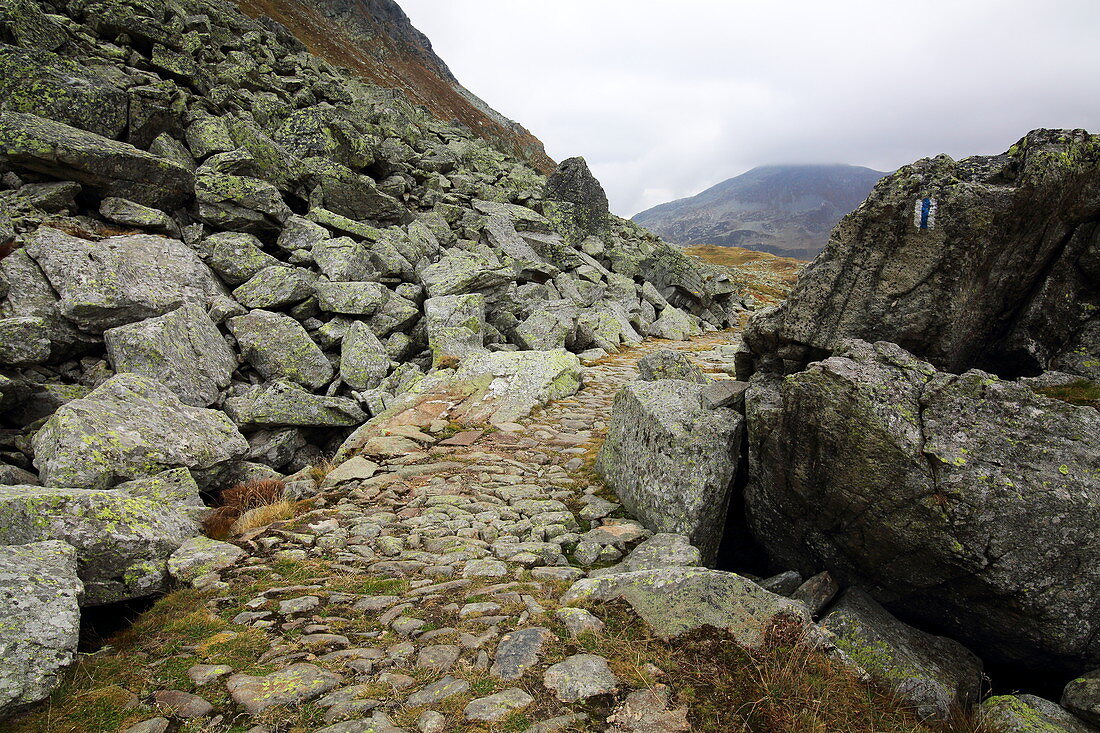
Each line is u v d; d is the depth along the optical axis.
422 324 25.95
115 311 18.25
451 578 8.55
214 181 25.11
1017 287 9.77
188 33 41.09
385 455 15.47
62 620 6.05
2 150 20.44
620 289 46.03
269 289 22.67
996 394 7.63
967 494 7.11
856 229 9.97
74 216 21.91
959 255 9.05
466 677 5.86
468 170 56.09
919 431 7.54
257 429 18.27
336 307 23.44
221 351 19.59
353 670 6.09
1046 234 9.18
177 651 6.56
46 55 25.14
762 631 6.59
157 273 20.31
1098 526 6.75
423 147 55.66
